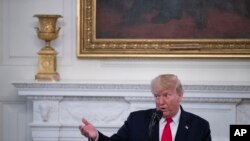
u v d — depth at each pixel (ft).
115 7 23.35
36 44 23.75
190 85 21.66
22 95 22.54
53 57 22.56
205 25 23.17
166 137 13.16
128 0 23.34
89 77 23.56
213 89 21.75
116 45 23.29
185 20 23.22
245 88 21.67
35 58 23.77
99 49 23.34
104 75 23.53
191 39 23.17
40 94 22.18
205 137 13.32
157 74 23.36
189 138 13.20
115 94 22.11
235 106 22.20
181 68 23.32
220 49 23.07
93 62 23.56
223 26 23.16
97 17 23.39
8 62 23.79
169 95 13.03
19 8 23.67
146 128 13.57
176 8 23.24
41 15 22.07
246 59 23.16
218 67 23.26
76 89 22.09
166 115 13.17
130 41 23.22
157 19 23.26
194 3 23.22
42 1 23.62
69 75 23.65
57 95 22.20
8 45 23.75
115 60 23.48
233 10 23.15
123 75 23.48
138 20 23.30
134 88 21.88
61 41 23.62
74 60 23.62
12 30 23.71
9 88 23.82
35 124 22.25
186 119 13.38
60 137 22.58
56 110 22.48
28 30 23.71
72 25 23.59
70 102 22.58
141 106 22.26
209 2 23.17
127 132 13.80
